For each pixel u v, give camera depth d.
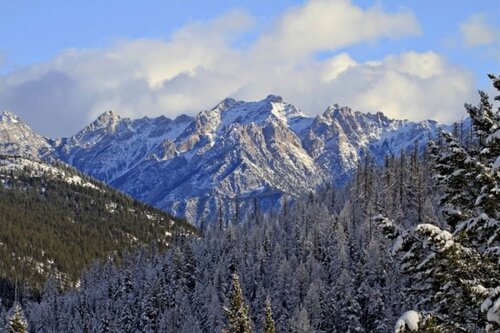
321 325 119.81
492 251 17.06
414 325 16.25
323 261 153.88
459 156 19.45
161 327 145.50
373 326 110.69
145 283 174.12
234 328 55.53
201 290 154.62
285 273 139.88
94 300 193.88
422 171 145.75
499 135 17.97
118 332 154.00
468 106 20.78
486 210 18.30
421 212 117.75
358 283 122.88
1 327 151.50
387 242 124.81
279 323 125.88
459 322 18.44
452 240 17.12
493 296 15.63
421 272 19.12
